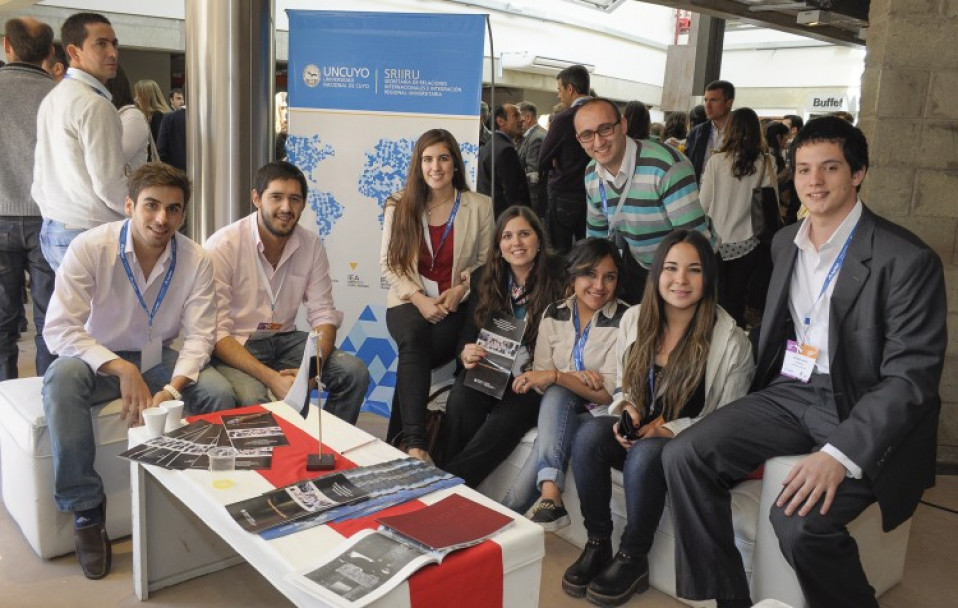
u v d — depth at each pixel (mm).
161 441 2094
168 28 9352
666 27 16703
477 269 3137
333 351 3021
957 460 3475
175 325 2697
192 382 2590
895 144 3365
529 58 12789
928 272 1955
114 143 3062
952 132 3285
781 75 16578
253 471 1936
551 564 2541
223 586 2344
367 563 1497
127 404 2414
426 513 1697
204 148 3549
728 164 4035
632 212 3004
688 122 7199
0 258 3322
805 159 2059
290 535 1622
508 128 5598
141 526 2203
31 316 5367
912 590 2473
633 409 2357
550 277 2877
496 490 2848
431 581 1486
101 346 2455
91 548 2340
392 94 3580
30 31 3297
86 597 2244
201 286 2656
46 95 3287
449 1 11633
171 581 2322
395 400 3102
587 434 2371
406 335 3045
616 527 2490
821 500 1920
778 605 1376
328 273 3135
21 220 3299
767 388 2281
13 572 2350
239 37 3457
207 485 1847
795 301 2217
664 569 2371
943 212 3352
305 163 3670
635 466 2240
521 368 2881
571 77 4547
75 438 2289
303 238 3025
